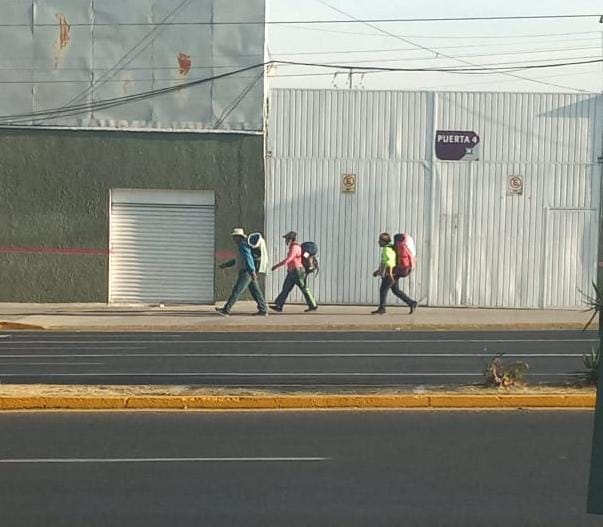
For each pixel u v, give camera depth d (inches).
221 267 1254.9
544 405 564.4
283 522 354.3
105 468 434.0
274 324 1133.7
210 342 975.0
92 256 1353.3
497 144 1339.8
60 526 350.6
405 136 1341.0
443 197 1343.5
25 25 1336.1
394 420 534.0
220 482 409.4
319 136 1339.8
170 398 571.2
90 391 593.3
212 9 1326.3
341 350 888.9
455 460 445.1
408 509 369.4
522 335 1047.0
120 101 1338.6
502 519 356.8
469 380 670.5
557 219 1341.0
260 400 568.7
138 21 1332.4
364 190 1342.3
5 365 783.1
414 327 1136.2
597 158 1334.9
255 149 1338.6
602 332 306.0
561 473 421.7
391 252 1219.2
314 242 1342.3
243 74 1331.2
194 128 1337.4
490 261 1347.2
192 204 1350.9
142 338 1027.9
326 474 421.7
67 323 1157.1
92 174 1344.7
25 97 1341.0
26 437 496.7
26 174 1346.0
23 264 1352.1
